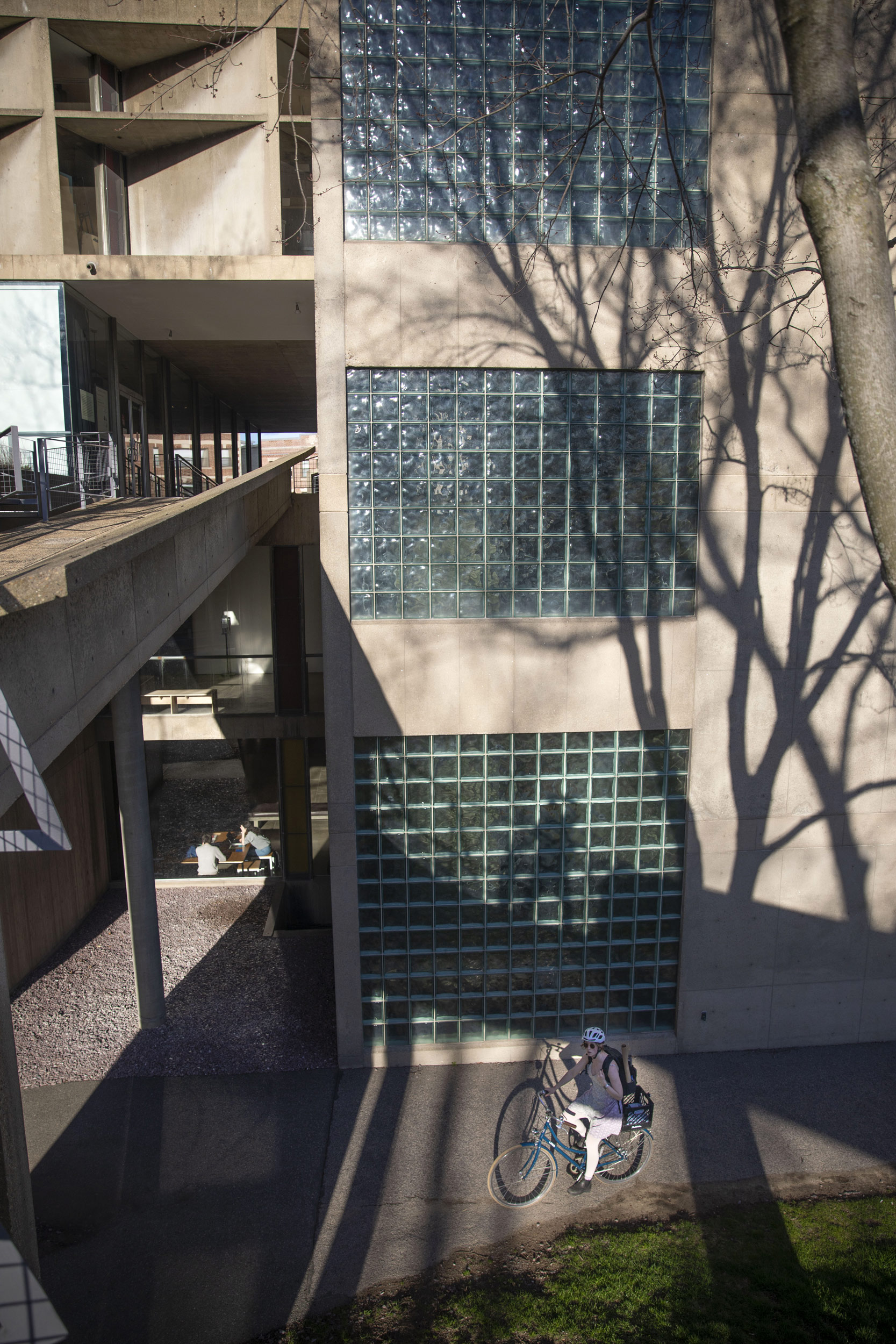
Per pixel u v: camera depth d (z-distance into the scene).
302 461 13.70
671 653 8.32
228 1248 6.36
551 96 7.56
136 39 10.16
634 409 8.05
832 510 8.30
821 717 8.57
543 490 8.08
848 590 8.41
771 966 8.92
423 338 7.70
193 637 13.29
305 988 10.27
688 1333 5.64
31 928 10.73
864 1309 5.80
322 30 7.26
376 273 7.59
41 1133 7.63
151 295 10.59
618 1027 8.97
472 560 8.12
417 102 7.47
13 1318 2.06
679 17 7.53
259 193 10.67
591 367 7.85
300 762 13.23
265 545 12.75
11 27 9.84
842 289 3.56
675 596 8.34
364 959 8.58
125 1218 6.64
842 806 8.73
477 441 7.96
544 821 8.53
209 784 14.65
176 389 15.62
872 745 8.68
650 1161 7.33
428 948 8.62
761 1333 5.62
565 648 8.20
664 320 7.86
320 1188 6.98
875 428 3.58
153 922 9.16
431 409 7.89
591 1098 7.05
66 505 10.15
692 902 8.68
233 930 12.02
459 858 8.49
